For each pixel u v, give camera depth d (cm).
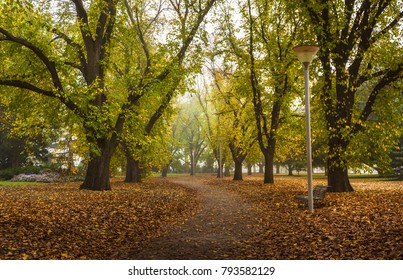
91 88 1822
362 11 1756
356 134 1659
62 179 3597
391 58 1666
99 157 2127
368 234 825
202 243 889
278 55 2517
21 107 2039
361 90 1928
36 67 1894
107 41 2184
